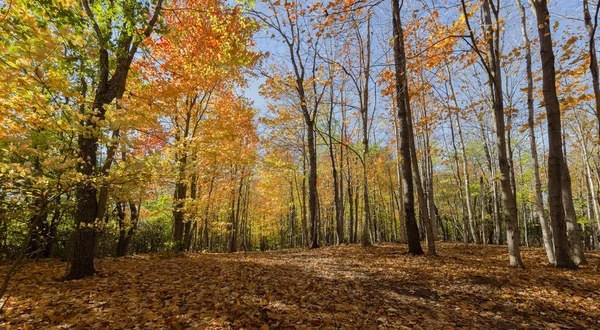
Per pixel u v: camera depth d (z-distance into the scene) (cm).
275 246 4069
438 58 862
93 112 342
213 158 1241
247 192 2566
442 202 2992
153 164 391
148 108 977
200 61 1073
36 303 435
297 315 433
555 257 764
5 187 362
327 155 2564
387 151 2350
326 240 3095
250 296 509
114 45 595
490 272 698
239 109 1380
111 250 1680
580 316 468
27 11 393
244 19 1048
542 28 749
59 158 338
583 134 1603
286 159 2436
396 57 943
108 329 362
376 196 2620
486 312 484
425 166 1936
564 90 927
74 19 434
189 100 1270
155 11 702
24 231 658
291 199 2769
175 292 517
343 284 630
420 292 586
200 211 1270
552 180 766
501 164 783
